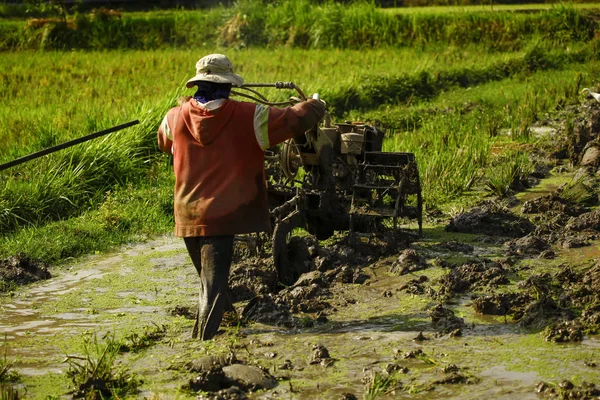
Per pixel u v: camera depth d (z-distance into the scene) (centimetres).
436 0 4812
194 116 727
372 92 2325
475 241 1059
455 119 1912
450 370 650
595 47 3098
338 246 998
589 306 783
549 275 882
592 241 1022
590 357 673
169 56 3216
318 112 745
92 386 630
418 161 1448
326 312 809
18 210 1194
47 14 4666
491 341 716
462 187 1340
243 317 790
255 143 729
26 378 665
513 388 620
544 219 1141
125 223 1165
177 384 645
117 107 1883
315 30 3641
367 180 1084
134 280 936
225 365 673
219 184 726
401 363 673
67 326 787
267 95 1955
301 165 993
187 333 761
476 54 3117
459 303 823
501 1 4659
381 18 3612
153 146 1526
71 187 1295
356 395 619
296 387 635
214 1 5231
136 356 707
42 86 2417
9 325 791
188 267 986
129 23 3944
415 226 1147
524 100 2130
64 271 980
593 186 1295
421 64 2733
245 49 3606
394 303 830
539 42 3139
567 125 1669
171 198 1277
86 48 3838
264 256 977
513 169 1341
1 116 1827
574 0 4244
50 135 1462
